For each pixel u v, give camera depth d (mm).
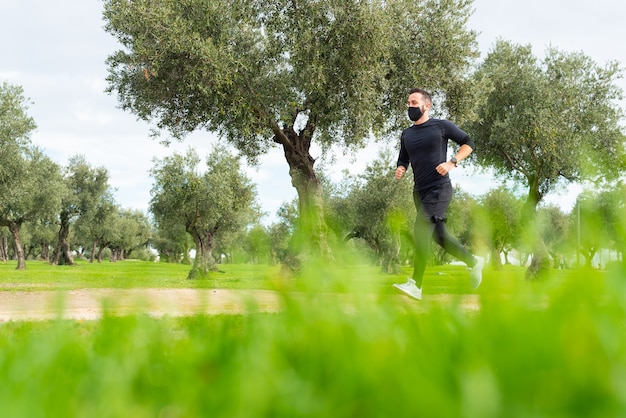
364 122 21375
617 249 583
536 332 467
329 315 764
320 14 20922
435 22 22750
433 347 588
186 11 21281
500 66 29266
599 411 378
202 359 790
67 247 74250
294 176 23125
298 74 21328
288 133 23328
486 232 660
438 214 6750
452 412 383
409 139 7016
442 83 22734
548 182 29188
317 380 549
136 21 20422
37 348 957
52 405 555
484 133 29750
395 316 843
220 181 36594
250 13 21234
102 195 75000
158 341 1117
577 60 29391
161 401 604
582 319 477
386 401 431
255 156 24594
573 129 28266
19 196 42750
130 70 23203
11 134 41438
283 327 853
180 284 13109
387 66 22125
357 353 568
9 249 111562
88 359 948
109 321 1150
